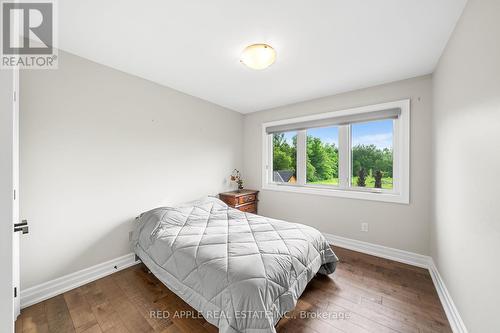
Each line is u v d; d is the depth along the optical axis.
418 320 1.50
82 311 1.59
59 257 1.83
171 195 2.73
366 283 1.97
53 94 1.79
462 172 1.39
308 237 1.88
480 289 1.13
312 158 3.25
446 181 1.73
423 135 2.29
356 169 2.86
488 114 1.06
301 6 1.32
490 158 1.04
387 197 2.51
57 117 1.81
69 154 1.88
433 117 2.17
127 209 2.29
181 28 1.55
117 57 1.97
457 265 1.47
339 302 1.70
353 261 2.42
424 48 1.78
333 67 2.14
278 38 1.66
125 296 1.77
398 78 2.38
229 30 1.57
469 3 1.25
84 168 1.97
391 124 2.60
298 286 1.49
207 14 1.40
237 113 3.82
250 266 1.33
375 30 1.55
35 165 1.70
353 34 1.60
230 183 3.67
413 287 1.91
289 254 1.55
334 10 1.35
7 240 0.58
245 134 3.95
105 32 1.59
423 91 2.29
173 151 2.76
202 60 2.02
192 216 2.29
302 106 3.22
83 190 1.97
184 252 1.59
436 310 1.61
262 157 3.69
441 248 1.87
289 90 2.78
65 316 1.54
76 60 1.92
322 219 3.04
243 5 1.31
